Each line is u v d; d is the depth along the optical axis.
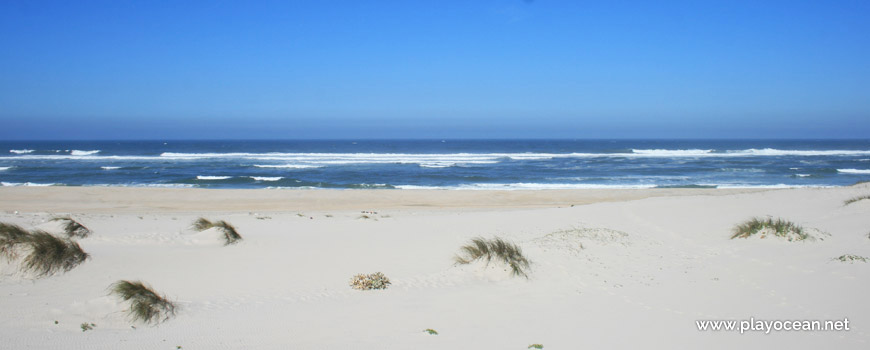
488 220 16.05
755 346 5.78
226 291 8.73
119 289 7.40
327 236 13.81
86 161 61.97
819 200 16.06
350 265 10.65
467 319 7.21
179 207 24.64
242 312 7.58
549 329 6.67
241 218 18.09
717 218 14.36
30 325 6.61
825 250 9.61
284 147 141.25
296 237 13.62
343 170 50.47
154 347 5.91
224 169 51.09
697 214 15.22
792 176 43.91
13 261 8.67
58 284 8.42
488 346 6.00
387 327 6.82
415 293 8.73
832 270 8.23
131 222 15.84
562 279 9.27
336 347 5.96
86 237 12.22
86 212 21.56
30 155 76.88
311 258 11.18
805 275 8.19
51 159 65.44
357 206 25.67
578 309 7.55
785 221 12.71
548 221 15.31
